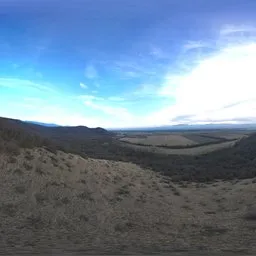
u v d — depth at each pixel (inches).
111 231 557.9
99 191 828.6
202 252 422.0
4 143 836.6
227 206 864.3
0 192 626.5
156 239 518.3
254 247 462.9
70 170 905.5
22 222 534.9
